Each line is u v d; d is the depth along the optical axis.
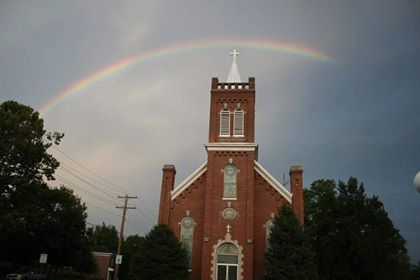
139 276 35.94
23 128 39.59
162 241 37.00
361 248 38.91
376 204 42.25
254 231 40.09
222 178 41.25
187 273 37.44
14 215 38.16
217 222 39.72
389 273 39.31
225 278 38.12
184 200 42.16
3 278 50.62
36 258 59.81
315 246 42.22
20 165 39.91
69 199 60.97
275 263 33.31
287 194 40.84
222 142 42.41
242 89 44.22
